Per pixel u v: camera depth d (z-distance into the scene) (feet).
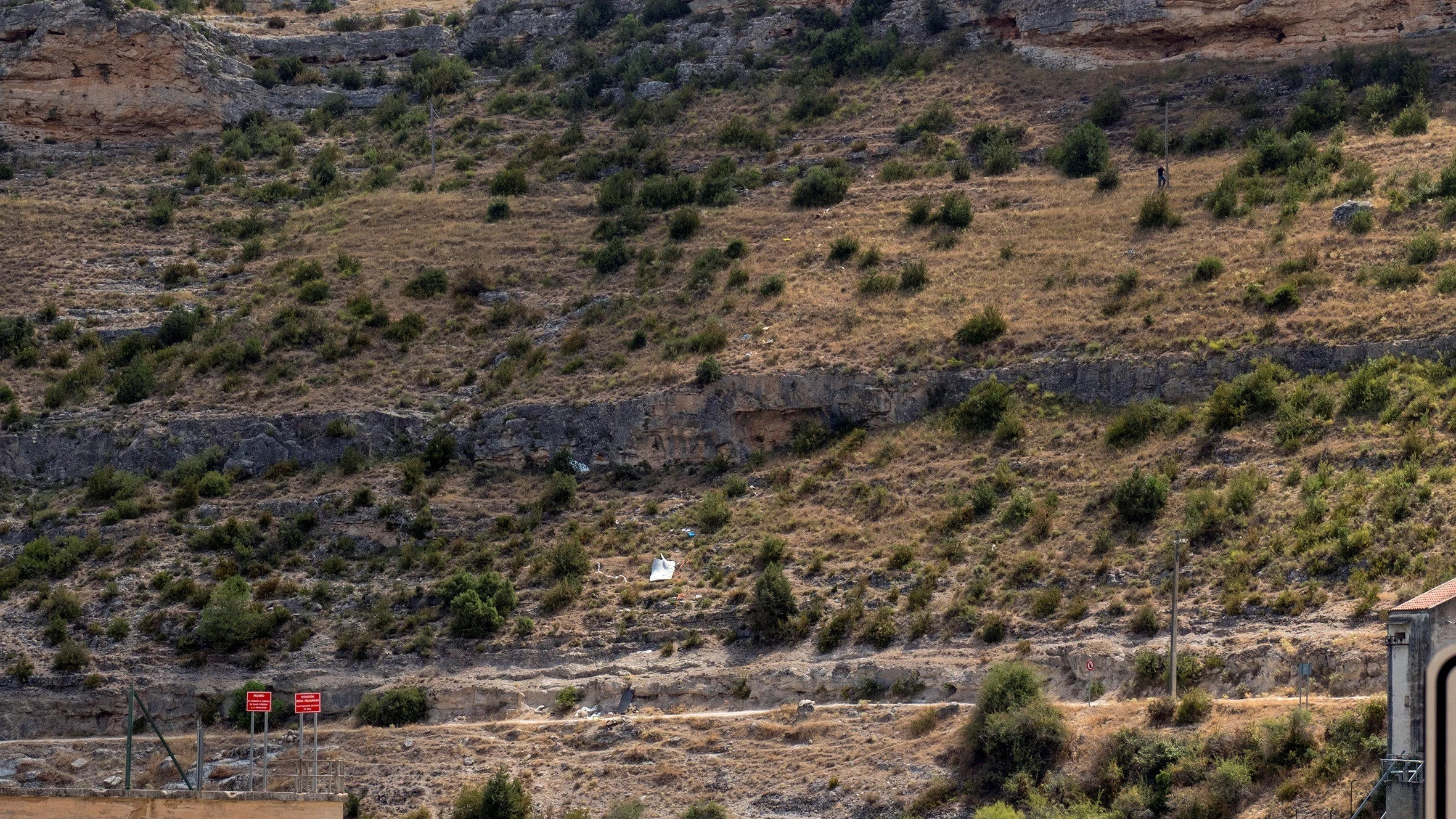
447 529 305.12
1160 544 255.50
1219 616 233.35
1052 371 312.71
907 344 329.31
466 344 362.12
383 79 527.81
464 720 256.73
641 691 255.50
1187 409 293.23
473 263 395.96
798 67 491.31
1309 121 402.52
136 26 496.23
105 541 304.71
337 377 349.82
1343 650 210.79
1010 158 417.90
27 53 490.08
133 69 494.18
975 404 308.40
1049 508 274.98
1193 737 199.62
